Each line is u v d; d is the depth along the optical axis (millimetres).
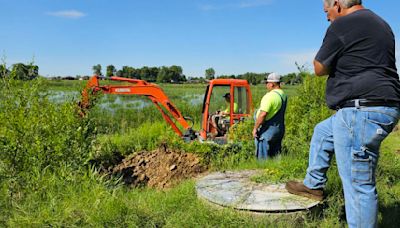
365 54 3123
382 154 6297
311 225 3771
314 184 3988
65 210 3992
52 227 3746
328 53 3246
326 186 4445
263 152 6961
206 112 9148
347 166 3250
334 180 4645
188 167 7496
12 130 5000
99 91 7582
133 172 7379
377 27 3150
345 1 3285
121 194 4738
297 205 3871
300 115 7652
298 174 4875
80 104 6516
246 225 3678
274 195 4164
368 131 3104
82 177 4957
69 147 5457
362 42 3129
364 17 3174
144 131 10805
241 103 9305
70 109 5707
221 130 9148
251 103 9336
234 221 3699
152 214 4012
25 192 4562
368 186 3211
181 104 21812
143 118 17188
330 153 3852
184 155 7852
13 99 5270
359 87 3107
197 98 32938
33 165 4988
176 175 7254
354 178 3219
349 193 3264
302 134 7039
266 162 6023
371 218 3201
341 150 3266
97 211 3984
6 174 4789
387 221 4207
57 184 4695
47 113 5391
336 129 3293
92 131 6141
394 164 6098
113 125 14688
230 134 8508
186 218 3844
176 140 8328
